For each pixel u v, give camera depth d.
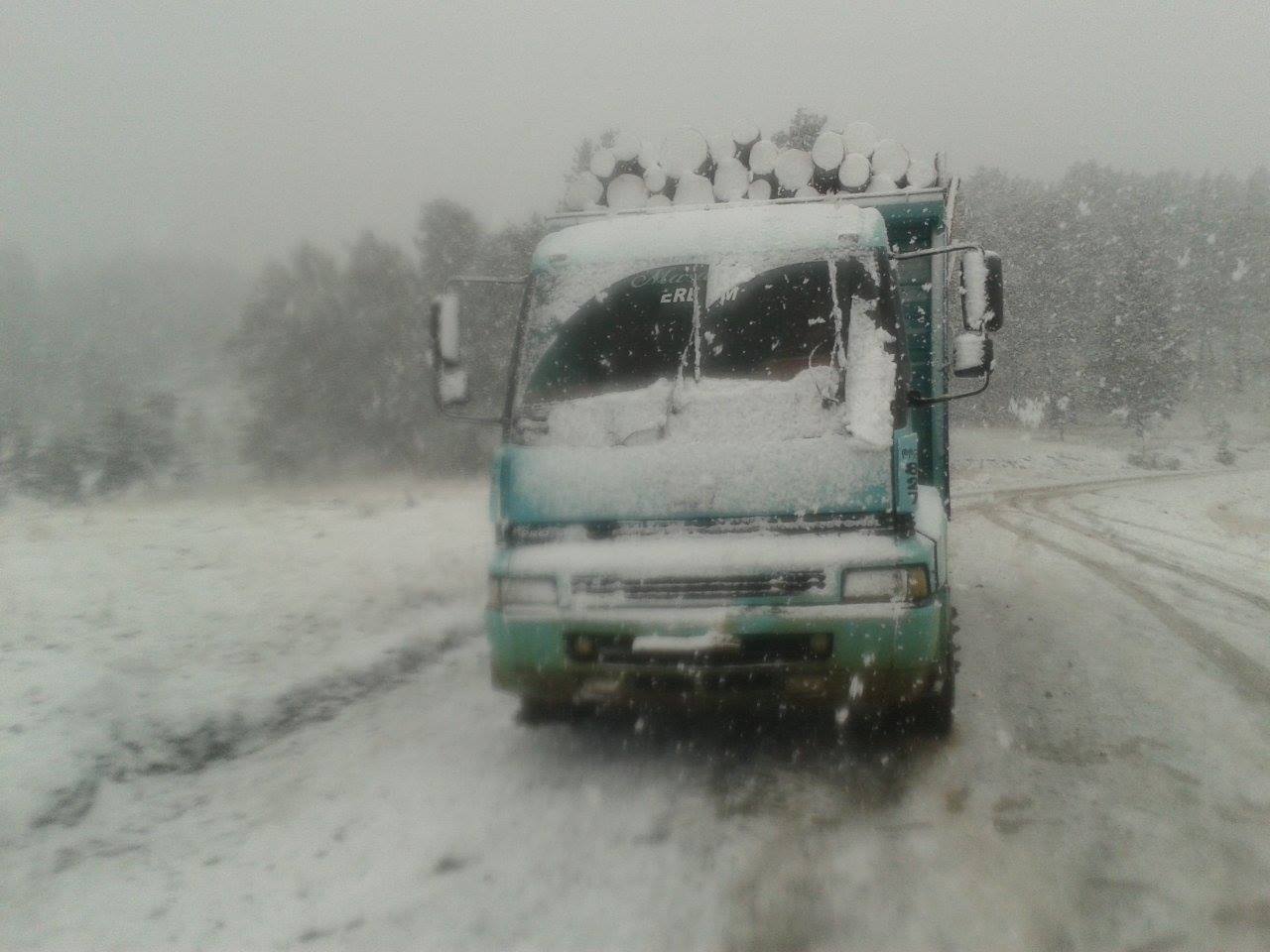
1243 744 4.49
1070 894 3.09
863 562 3.88
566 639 4.05
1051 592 8.84
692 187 5.98
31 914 3.21
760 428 4.16
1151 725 4.79
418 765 4.50
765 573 3.90
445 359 4.80
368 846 3.63
